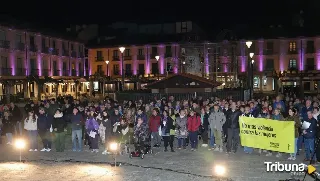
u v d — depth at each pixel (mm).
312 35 54750
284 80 55062
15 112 16156
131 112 15508
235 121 13398
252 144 12773
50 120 14578
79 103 18297
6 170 11203
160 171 10844
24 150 14773
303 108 13844
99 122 14258
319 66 54719
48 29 56031
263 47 57625
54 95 50938
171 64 60750
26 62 47750
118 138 13570
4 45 43500
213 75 49844
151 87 26453
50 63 53344
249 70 25422
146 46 62781
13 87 44281
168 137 14078
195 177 10086
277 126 12188
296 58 56125
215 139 14273
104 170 11086
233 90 27188
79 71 62500
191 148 14352
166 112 14375
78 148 14984
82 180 9906
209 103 16453
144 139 12977
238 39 57531
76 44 61500
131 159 12656
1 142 16438
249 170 10742
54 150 14742
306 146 11758
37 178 10164
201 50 46594
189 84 25750
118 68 64812
